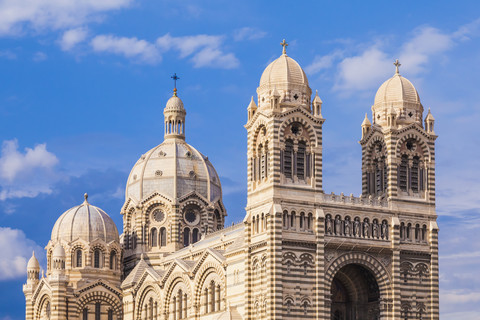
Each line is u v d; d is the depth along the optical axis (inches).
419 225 7362.2
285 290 6747.1
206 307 7691.9
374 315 7234.3
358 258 7071.9
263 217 6919.3
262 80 7214.6
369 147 7632.9
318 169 7066.9
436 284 7313.0
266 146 7066.9
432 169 7495.1
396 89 7564.0
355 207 7126.0
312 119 7116.1
